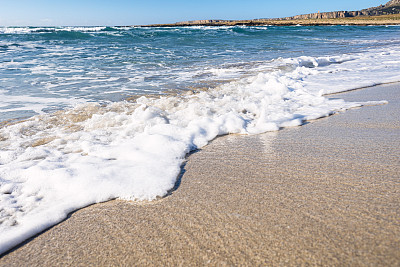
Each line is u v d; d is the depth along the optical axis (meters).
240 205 1.66
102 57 10.90
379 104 4.09
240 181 1.97
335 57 9.82
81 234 1.51
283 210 1.57
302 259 1.20
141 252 1.34
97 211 1.72
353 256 1.18
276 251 1.26
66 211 1.73
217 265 1.22
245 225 1.46
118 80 6.65
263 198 1.72
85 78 6.93
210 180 2.03
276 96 4.77
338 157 2.29
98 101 4.81
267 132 3.17
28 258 1.37
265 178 1.99
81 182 2.00
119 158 2.49
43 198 1.88
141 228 1.52
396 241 1.25
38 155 2.62
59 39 18.42
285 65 8.40
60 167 2.27
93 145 2.76
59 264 1.31
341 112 3.82
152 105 4.30
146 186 1.94
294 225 1.43
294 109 4.06
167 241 1.40
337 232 1.34
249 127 3.31
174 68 8.38
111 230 1.53
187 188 1.92
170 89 5.64
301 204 1.62
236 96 4.85
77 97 5.09
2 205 1.80
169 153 2.51
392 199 1.59
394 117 3.40
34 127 3.49
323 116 3.69
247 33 26.16
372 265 1.13
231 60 9.92
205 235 1.42
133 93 5.33
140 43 16.86
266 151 2.55
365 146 2.51
